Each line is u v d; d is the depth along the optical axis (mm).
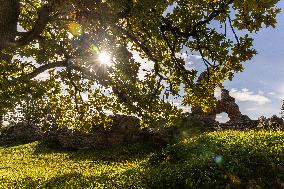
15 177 21688
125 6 11523
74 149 38219
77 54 14750
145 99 15375
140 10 11586
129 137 36719
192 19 12875
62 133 40312
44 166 28297
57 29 15047
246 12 11250
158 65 14844
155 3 11555
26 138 48312
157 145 34250
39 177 21281
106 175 18859
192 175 14367
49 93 17906
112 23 12117
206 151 17281
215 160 15164
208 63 13781
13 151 38312
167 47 14766
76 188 16484
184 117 37156
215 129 35375
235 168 14000
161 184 14570
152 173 16391
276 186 12633
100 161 29656
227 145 16953
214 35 12906
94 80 15867
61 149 38812
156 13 12258
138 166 19844
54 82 17719
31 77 14648
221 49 12805
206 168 14703
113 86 15844
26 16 16719
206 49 13703
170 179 14758
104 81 15734
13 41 12547
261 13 11086
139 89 15414
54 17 12531
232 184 12977
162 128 35688
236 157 14938
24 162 31109
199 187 13469
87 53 14617
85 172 22031
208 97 15148
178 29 13328
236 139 18422
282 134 18234
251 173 13586
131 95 15453
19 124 50375
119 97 16078
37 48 15570
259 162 14203
